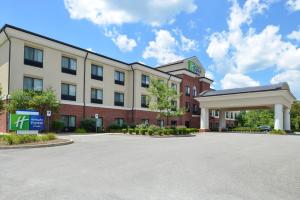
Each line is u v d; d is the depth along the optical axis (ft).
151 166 28.76
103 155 36.68
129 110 116.57
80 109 95.14
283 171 26.45
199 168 27.78
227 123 195.31
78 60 96.12
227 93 125.70
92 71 101.71
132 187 20.26
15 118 50.60
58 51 89.10
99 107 102.94
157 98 105.60
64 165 28.96
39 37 81.41
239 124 200.95
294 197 18.02
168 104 101.19
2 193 18.38
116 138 68.49
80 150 41.93
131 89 117.19
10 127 49.96
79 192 18.76
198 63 161.99
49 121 82.33
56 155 36.40
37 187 19.98
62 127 84.28
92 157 34.78
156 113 127.03
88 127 93.50
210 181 22.26
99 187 20.16
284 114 130.93
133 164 29.89
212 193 18.81
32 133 52.54
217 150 43.55
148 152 40.24
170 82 138.62
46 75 84.74
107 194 18.35
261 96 114.93
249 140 67.21
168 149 44.45
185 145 52.01
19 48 77.61
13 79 75.61
